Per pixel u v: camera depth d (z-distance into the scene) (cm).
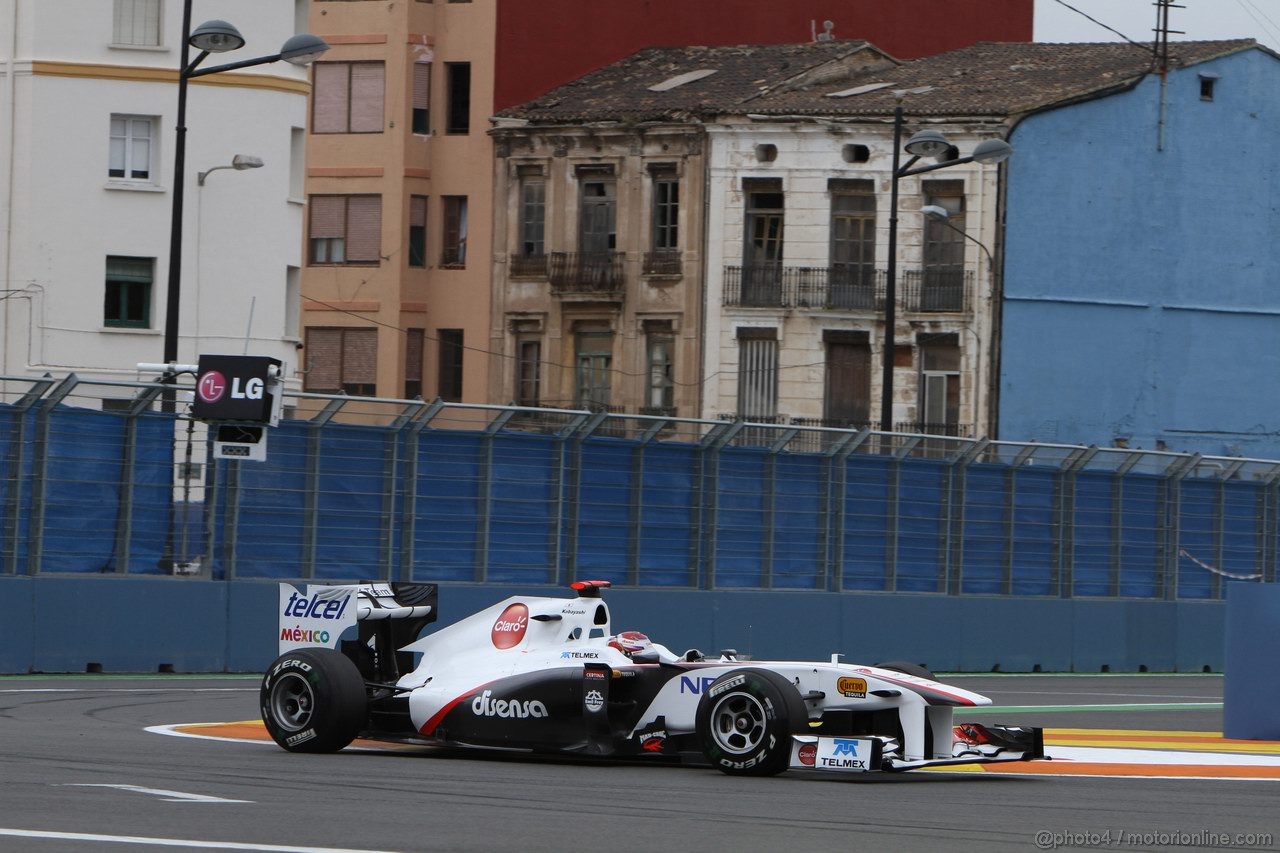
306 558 5722
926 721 3042
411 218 12800
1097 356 11700
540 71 12775
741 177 11862
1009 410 11469
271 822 2319
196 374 5259
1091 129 11662
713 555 6419
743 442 6525
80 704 4312
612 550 6250
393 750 3338
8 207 10138
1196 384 12038
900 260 11606
